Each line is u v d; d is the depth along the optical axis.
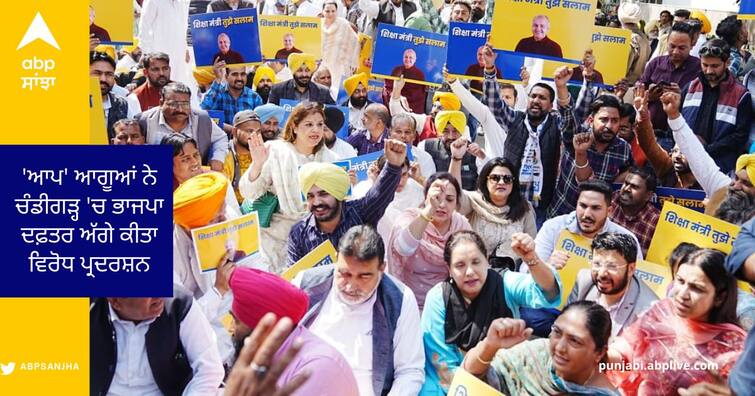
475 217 5.87
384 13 11.89
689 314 4.04
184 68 10.50
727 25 9.37
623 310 4.62
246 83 9.61
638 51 9.40
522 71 8.78
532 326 4.52
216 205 4.61
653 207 5.89
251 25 8.46
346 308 4.29
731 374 3.53
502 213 5.84
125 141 6.61
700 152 6.17
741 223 5.50
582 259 5.24
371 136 7.83
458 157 6.69
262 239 5.73
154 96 8.19
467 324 4.50
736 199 5.56
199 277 4.69
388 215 5.93
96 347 3.68
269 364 2.41
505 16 6.67
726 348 3.97
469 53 7.48
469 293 4.53
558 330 3.91
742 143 7.38
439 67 8.51
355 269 4.21
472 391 3.77
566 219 5.46
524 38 6.69
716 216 5.61
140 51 11.33
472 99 7.26
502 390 3.97
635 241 5.15
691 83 7.54
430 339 4.56
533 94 6.88
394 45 8.42
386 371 4.23
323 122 6.21
